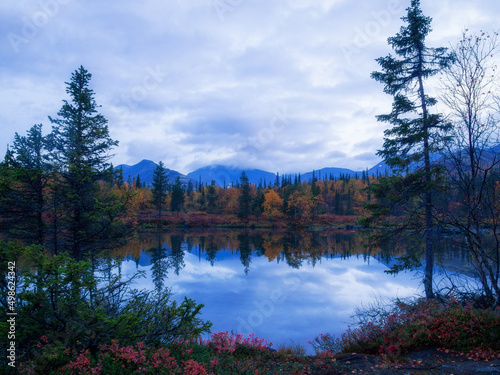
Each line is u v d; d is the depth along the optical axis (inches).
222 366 226.8
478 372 192.2
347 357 272.2
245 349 304.0
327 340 382.3
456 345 243.1
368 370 229.9
